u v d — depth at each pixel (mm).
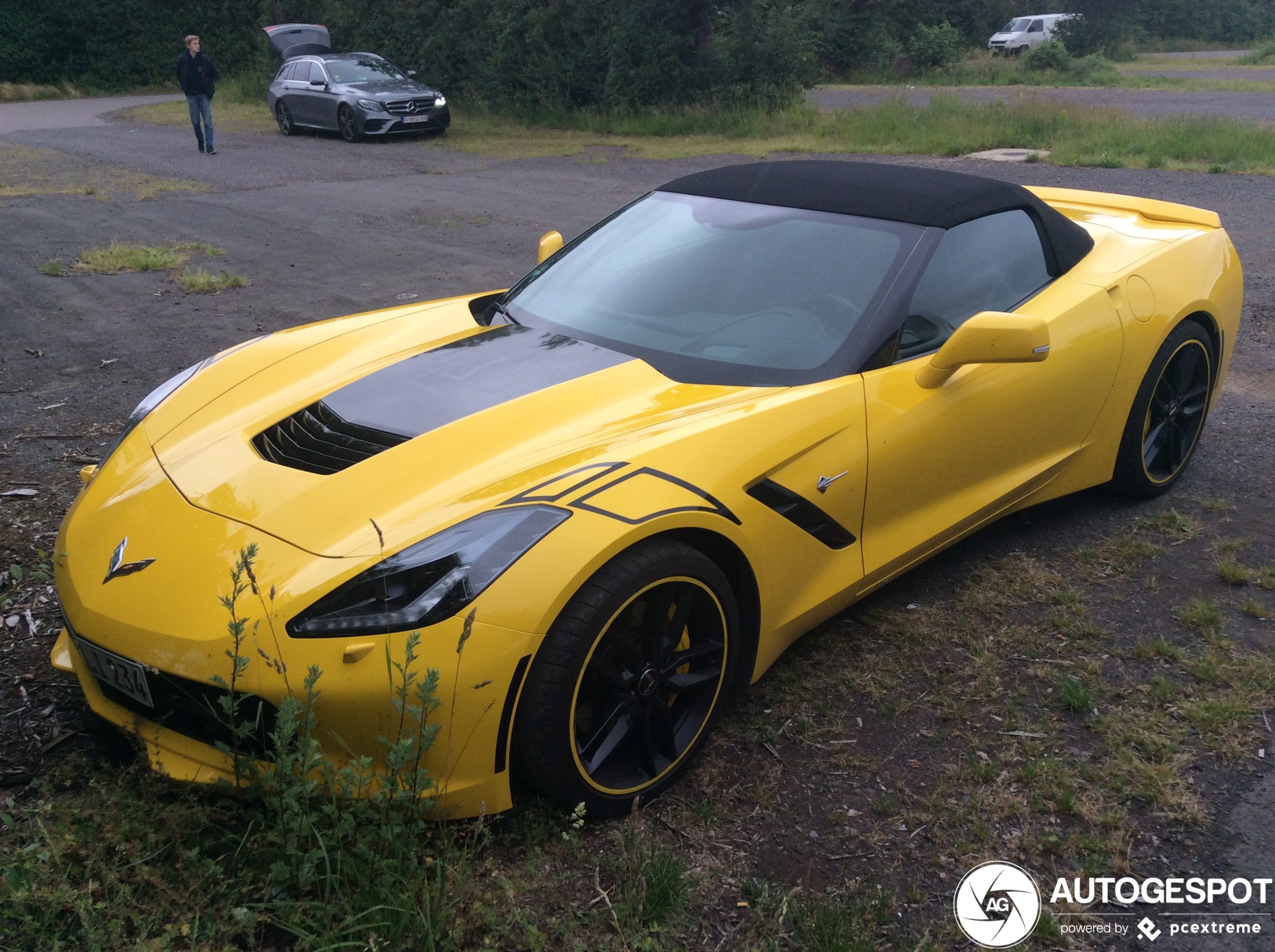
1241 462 4449
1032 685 2920
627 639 2328
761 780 2539
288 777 2014
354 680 2049
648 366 2934
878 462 2877
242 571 2225
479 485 2348
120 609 2268
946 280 3221
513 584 2109
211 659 2111
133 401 5125
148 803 2219
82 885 2014
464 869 2037
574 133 19469
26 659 2936
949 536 3246
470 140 18547
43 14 33031
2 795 2377
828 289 3127
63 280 7719
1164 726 2719
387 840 2014
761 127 18156
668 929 2068
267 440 2719
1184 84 29719
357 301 7117
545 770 2215
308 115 18922
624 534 2223
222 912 1987
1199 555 3650
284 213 10750
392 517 2291
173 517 2457
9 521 3781
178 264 8219
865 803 2459
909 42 35594
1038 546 3746
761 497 2592
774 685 2938
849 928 2053
